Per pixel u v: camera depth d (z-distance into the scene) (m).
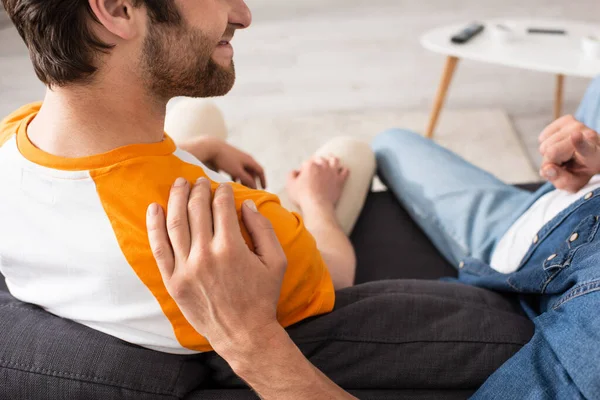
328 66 3.10
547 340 0.69
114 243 0.66
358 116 2.62
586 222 0.84
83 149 0.66
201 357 0.80
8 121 0.83
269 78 3.00
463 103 2.70
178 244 0.63
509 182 2.15
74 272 0.68
